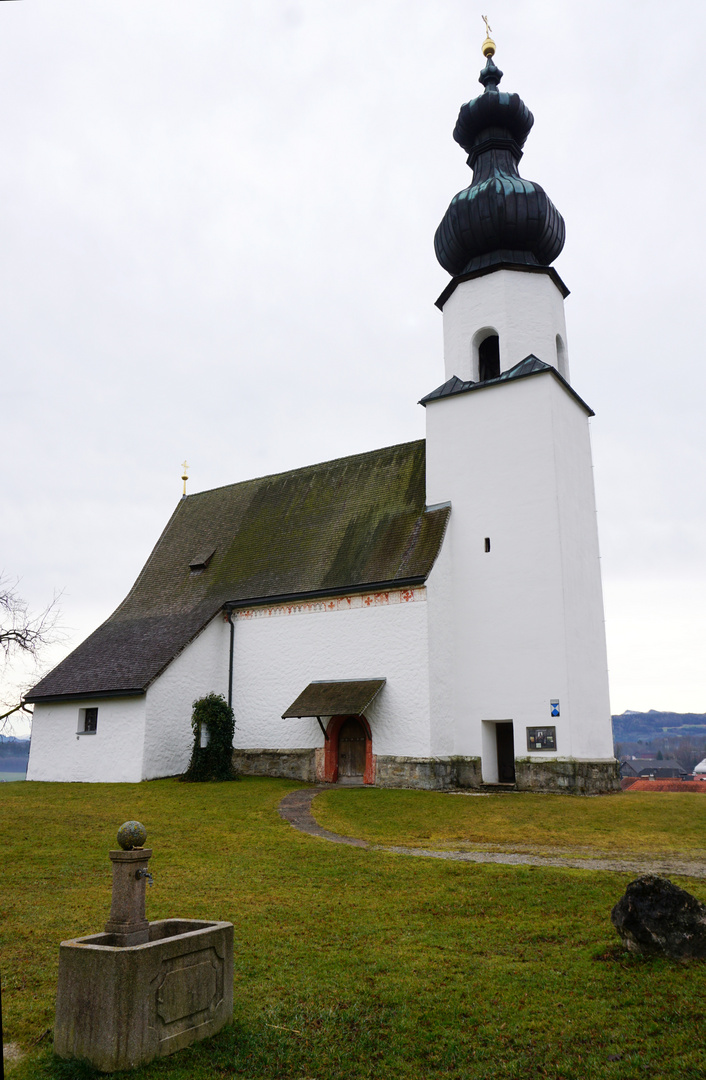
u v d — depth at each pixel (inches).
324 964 339.6
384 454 1295.5
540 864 535.8
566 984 312.0
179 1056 253.6
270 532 1328.7
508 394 1067.9
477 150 1250.0
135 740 1082.1
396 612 1025.5
